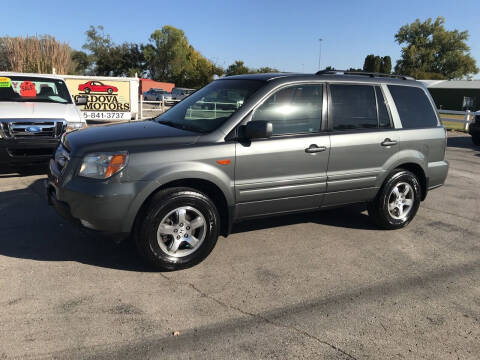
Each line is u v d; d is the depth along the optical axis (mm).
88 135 3881
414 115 5066
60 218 4922
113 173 3398
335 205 4613
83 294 3264
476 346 2818
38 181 6598
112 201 3373
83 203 3412
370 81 4762
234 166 3816
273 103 4066
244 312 3117
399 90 4988
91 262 3826
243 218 4078
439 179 5340
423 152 5055
